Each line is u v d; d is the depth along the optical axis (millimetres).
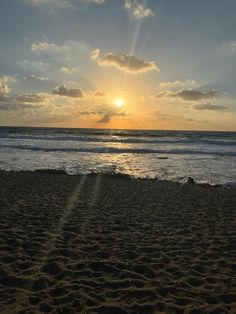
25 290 5129
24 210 10102
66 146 39812
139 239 7738
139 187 15312
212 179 18828
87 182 16297
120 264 6219
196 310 4691
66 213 9945
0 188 13898
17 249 6828
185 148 40844
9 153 30547
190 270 6051
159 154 32656
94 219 9391
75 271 5859
